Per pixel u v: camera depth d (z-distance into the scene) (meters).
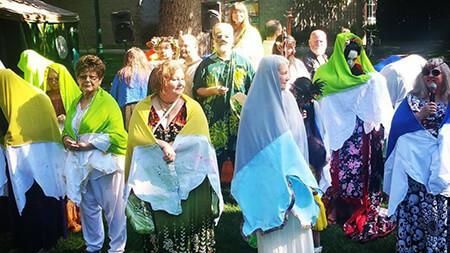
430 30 23.06
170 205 4.00
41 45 11.46
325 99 5.26
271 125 3.86
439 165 4.28
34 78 5.13
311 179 3.88
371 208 5.22
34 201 4.77
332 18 21.59
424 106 4.40
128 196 4.05
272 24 7.24
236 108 6.07
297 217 3.86
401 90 5.70
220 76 6.09
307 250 3.96
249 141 3.88
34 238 4.86
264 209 3.82
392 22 23.22
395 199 4.45
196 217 4.11
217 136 6.14
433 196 4.36
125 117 6.32
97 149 4.53
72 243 5.27
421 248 4.47
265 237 3.90
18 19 10.56
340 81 5.21
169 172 4.02
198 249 4.12
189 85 6.33
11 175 4.57
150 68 6.47
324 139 4.66
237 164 3.94
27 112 4.60
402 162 4.43
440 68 4.38
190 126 4.07
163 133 4.07
